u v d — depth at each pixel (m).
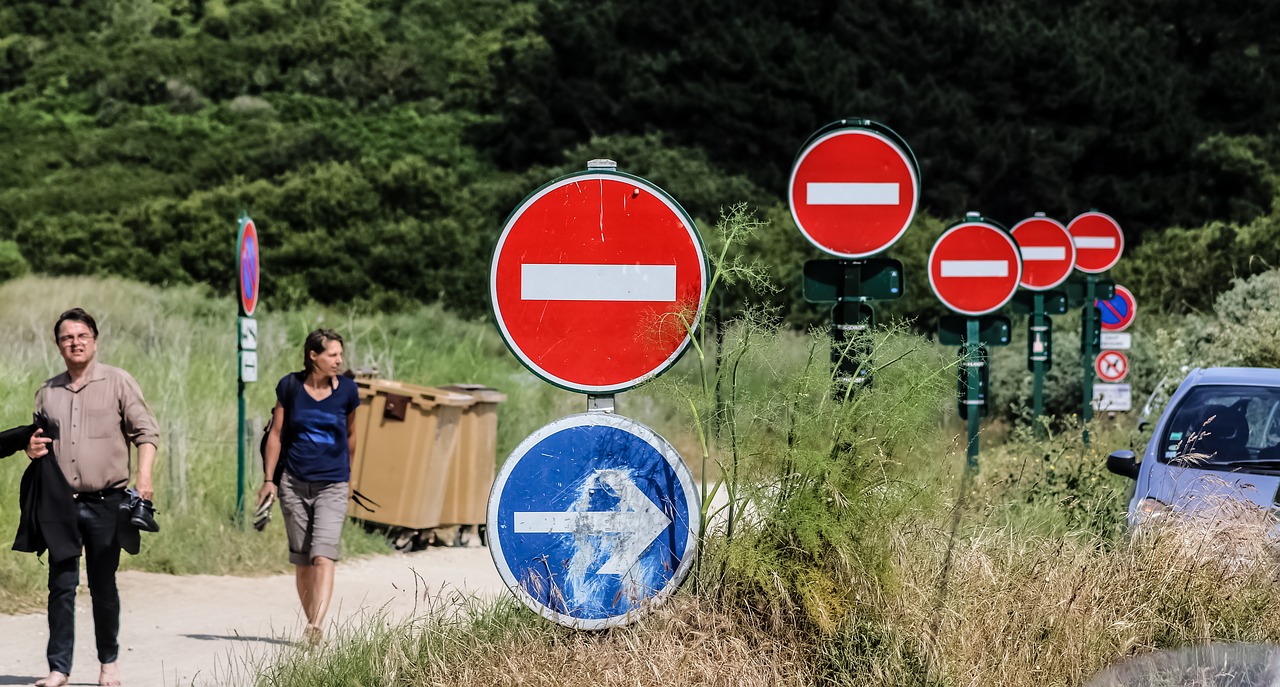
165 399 50.97
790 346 21.00
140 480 25.14
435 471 45.12
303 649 23.94
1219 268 129.75
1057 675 20.75
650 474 18.81
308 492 29.78
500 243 19.08
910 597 20.39
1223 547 24.72
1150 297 130.62
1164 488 28.95
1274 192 157.62
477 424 47.19
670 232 19.30
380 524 45.62
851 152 28.75
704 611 19.75
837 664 19.33
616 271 19.23
